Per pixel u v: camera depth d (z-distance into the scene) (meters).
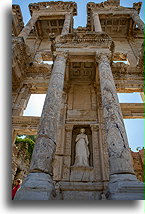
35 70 16.20
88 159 10.11
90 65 14.83
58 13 22.11
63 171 9.37
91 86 15.22
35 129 11.66
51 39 13.91
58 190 8.17
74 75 15.72
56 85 9.79
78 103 13.66
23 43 14.56
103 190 8.25
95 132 11.34
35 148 6.84
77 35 13.28
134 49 20.50
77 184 8.55
